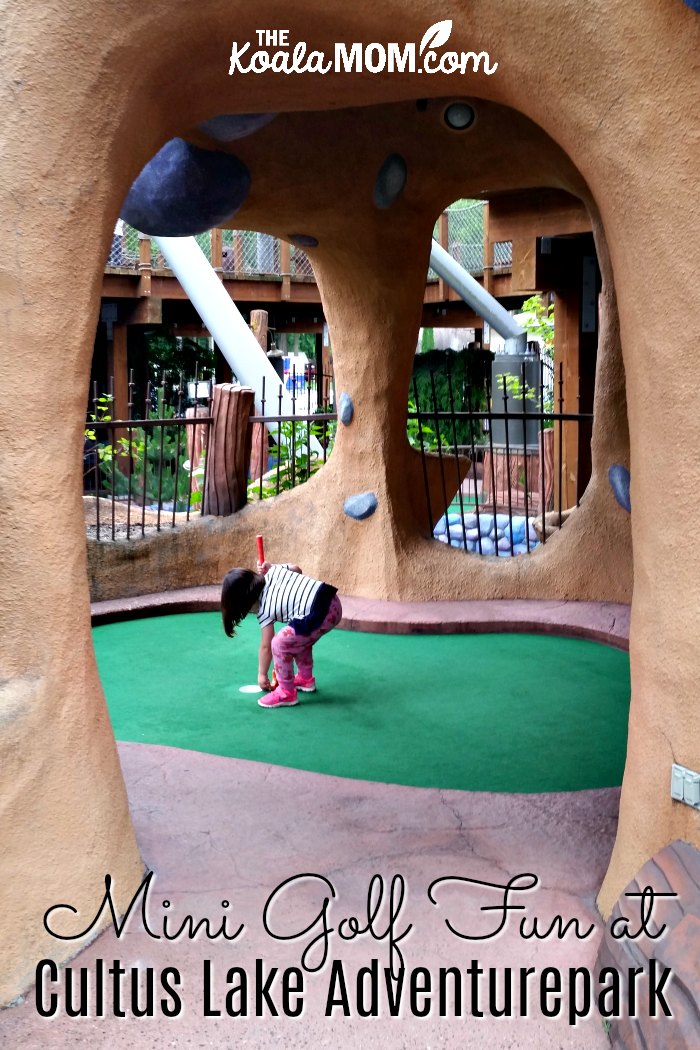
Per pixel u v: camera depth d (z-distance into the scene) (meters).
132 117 2.84
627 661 6.14
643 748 2.71
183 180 5.16
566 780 4.20
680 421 2.45
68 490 2.80
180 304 17.83
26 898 2.61
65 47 2.58
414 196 7.00
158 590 7.63
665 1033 2.15
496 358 14.05
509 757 4.48
